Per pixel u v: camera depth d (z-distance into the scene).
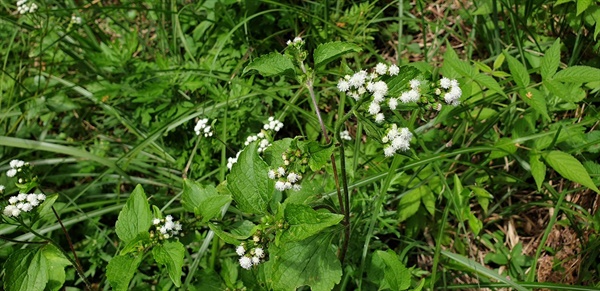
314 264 0.25
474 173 0.36
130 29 0.48
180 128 0.41
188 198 0.28
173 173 0.40
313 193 0.28
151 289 0.36
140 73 0.40
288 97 0.41
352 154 0.36
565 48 0.38
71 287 0.37
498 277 0.29
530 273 0.29
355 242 0.32
